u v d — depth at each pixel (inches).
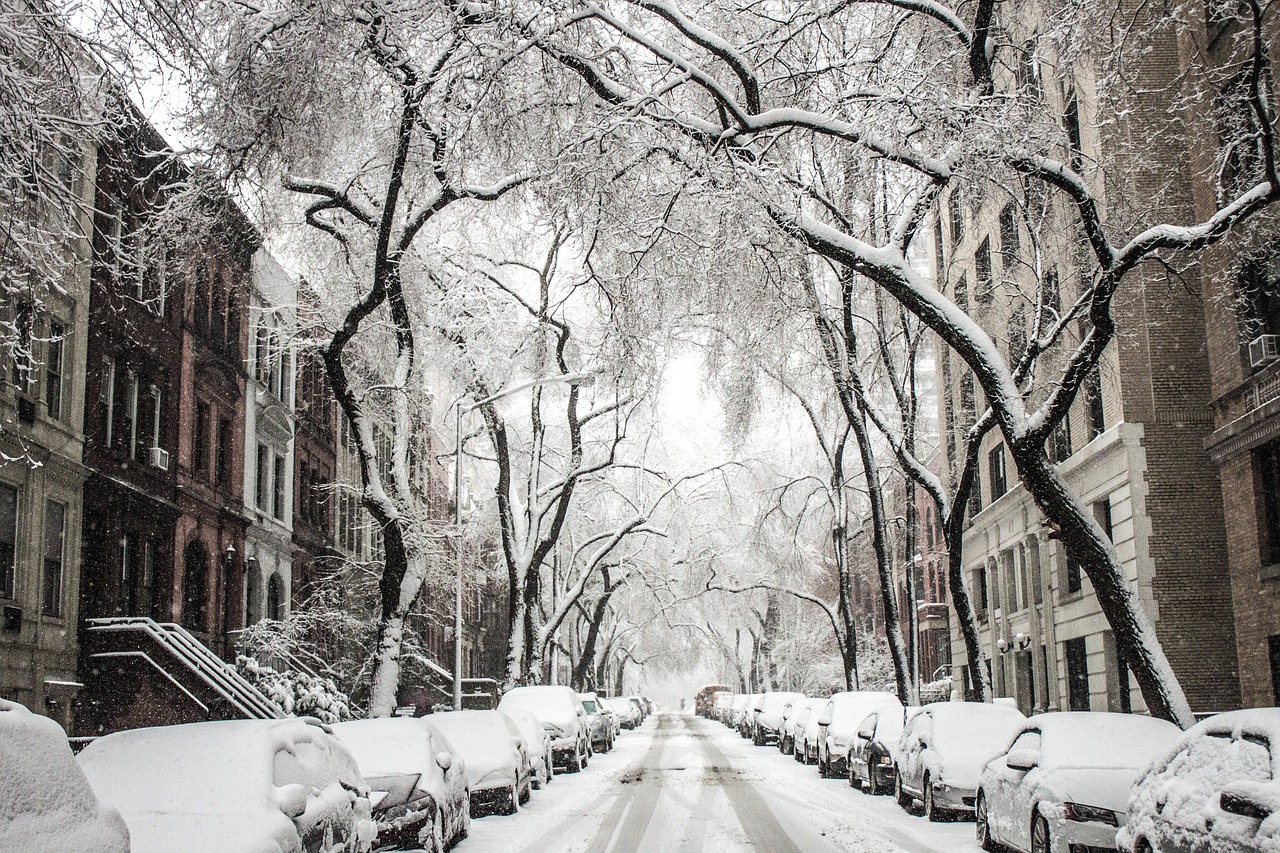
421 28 627.8
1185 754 351.9
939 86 608.7
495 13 559.5
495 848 557.6
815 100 708.0
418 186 820.0
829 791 882.1
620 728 2333.9
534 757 893.2
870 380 1185.4
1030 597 1256.2
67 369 959.6
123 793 337.4
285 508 1541.6
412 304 1050.1
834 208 747.4
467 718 733.9
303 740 396.2
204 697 992.2
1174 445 940.6
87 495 995.9
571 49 586.2
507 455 1357.0
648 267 674.8
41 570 912.9
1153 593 922.1
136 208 1051.9
